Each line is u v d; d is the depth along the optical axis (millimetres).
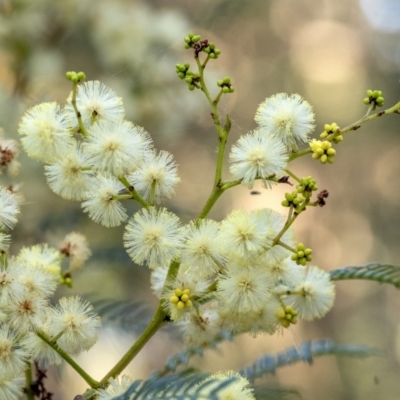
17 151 272
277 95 263
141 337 261
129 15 456
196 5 561
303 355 287
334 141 260
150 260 257
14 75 427
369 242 795
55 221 378
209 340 267
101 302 305
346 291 799
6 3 434
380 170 771
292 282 265
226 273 259
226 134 261
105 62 451
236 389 249
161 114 451
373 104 260
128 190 260
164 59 457
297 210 255
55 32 444
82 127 257
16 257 267
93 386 258
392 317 791
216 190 260
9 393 257
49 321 257
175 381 246
